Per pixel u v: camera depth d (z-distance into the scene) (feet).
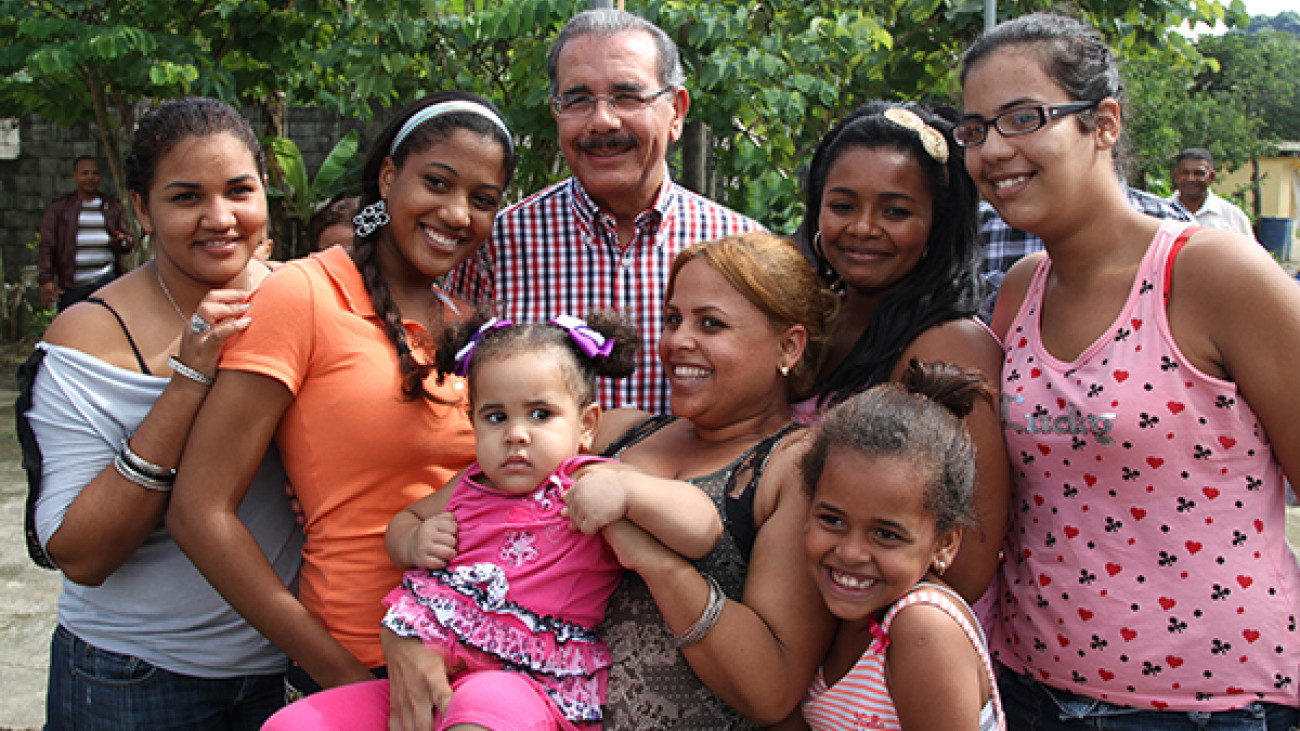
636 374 9.70
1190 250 5.84
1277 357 5.59
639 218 9.54
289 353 6.37
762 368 6.47
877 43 20.07
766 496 6.10
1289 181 91.86
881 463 5.38
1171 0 21.99
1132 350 5.95
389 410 6.56
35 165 38.19
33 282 35.17
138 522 6.46
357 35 17.88
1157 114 50.34
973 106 6.15
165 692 6.95
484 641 5.91
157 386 6.79
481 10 17.76
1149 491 5.93
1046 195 5.98
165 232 6.79
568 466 6.40
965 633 5.52
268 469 7.14
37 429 6.77
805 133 21.09
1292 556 6.26
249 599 6.35
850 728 5.86
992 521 6.34
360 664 6.48
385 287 6.82
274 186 27.35
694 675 6.08
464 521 6.35
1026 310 6.68
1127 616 6.06
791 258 6.64
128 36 20.88
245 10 22.63
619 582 6.37
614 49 8.74
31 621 14.80
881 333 6.92
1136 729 6.14
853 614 5.57
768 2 18.93
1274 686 6.00
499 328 6.63
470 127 6.89
